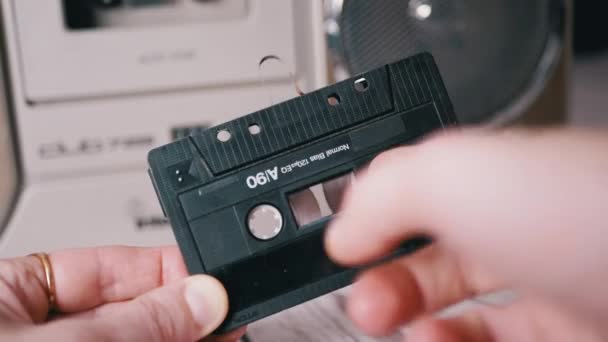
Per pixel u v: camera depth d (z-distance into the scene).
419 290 0.27
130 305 0.31
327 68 0.46
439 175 0.24
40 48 0.44
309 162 0.34
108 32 0.44
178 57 0.45
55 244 0.46
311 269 0.33
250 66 0.46
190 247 0.33
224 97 0.46
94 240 0.46
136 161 0.46
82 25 0.47
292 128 0.34
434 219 0.24
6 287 0.32
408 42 0.46
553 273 0.22
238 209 0.33
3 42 0.44
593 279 0.21
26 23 0.44
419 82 0.35
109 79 0.45
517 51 0.48
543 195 0.21
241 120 0.34
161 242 0.46
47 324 0.30
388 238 0.25
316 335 0.35
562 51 0.49
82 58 0.44
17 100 0.44
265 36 0.45
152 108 0.45
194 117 0.46
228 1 0.47
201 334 0.32
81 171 0.46
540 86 0.48
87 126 0.45
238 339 0.35
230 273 0.33
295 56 0.46
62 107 0.45
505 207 0.22
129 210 0.46
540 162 0.22
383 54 0.46
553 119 0.50
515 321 0.28
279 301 0.33
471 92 0.48
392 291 0.26
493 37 0.47
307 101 0.35
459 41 0.47
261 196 0.34
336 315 0.36
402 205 0.24
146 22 0.47
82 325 0.30
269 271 0.33
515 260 0.22
